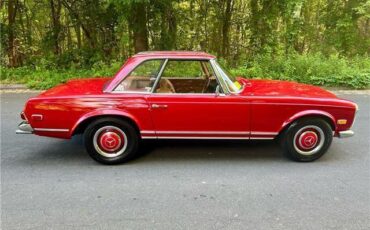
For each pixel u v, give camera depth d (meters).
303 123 4.75
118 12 11.28
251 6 12.48
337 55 11.65
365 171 4.66
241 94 4.68
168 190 4.12
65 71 11.09
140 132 4.71
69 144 5.63
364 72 10.30
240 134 4.74
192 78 4.81
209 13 12.84
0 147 5.49
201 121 4.66
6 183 4.31
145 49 11.91
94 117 4.67
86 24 12.77
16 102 8.30
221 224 3.44
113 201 3.88
